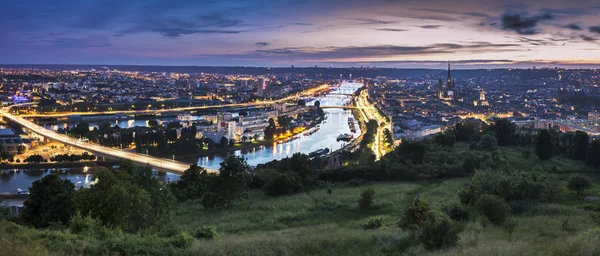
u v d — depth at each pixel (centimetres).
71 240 4722
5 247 3997
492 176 9012
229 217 9488
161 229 6594
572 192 10069
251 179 13438
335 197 11188
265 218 9156
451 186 11500
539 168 14588
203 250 4994
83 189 6381
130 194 6400
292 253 5019
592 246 4328
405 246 5316
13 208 13362
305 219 8919
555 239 5322
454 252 4656
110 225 5978
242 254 4878
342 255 5022
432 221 5578
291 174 13925
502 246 4816
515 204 8119
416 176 13800
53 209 8344
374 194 10481
